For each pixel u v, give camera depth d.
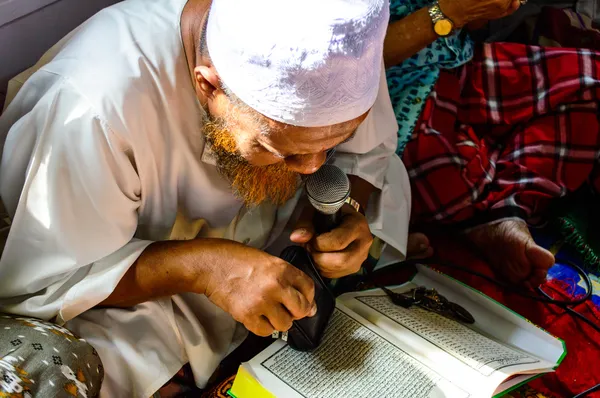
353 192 1.26
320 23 0.73
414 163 1.53
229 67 0.80
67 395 0.88
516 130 1.61
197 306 1.20
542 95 1.56
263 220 1.23
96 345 1.04
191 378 1.23
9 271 1.01
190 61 0.95
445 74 1.57
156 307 1.11
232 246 1.00
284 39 0.73
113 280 0.98
